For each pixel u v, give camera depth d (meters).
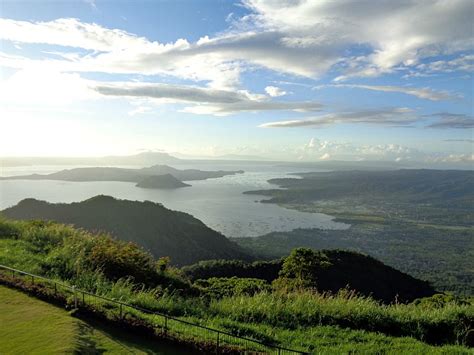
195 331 7.21
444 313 9.12
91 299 8.15
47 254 12.15
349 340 7.79
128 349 6.09
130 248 12.18
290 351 6.64
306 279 23.34
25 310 7.26
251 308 8.96
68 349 5.55
